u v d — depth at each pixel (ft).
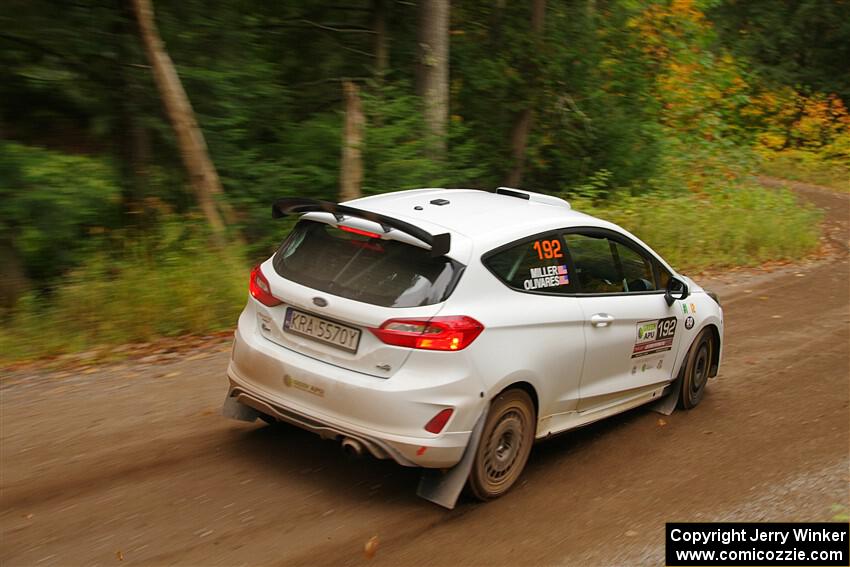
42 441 16.70
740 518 15.31
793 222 54.54
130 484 14.94
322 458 16.60
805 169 106.42
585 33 55.36
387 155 38.04
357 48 47.26
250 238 34.88
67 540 12.89
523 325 14.97
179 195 33.81
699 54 67.05
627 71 59.06
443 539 13.70
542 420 16.02
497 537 13.93
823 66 129.90
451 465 14.24
